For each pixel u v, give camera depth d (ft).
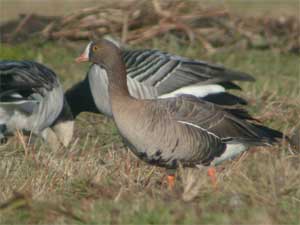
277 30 83.15
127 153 43.62
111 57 38.52
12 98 45.14
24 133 47.57
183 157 37.83
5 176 38.96
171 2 81.41
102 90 51.88
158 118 36.96
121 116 37.37
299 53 80.53
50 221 32.09
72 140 50.03
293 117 51.75
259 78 65.77
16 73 46.44
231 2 110.32
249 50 80.28
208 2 91.09
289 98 55.67
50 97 47.57
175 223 31.24
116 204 33.37
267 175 36.60
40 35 80.48
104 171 39.34
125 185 37.63
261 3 110.83
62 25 81.05
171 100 37.65
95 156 44.06
